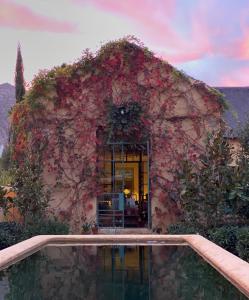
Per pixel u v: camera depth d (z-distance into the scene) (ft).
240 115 59.26
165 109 41.14
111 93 41.24
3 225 34.32
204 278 13.78
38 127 40.68
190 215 34.63
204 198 34.40
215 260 15.26
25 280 13.80
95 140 41.09
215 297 11.66
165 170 40.78
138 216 42.29
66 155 40.88
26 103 40.63
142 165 42.39
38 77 40.81
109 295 12.17
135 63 41.29
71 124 41.11
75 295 12.16
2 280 13.78
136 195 42.52
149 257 17.33
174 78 41.24
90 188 40.81
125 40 41.24
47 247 19.25
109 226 41.70
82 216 40.55
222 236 31.04
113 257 17.40
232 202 34.55
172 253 18.03
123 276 14.39
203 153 38.19
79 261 16.66
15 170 36.24
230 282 13.08
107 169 42.01
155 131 41.11
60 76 40.98
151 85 41.24
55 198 40.50
